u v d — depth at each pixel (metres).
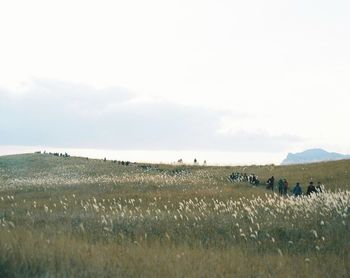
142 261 9.68
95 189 39.34
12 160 93.81
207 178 55.25
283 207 20.50
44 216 19.66
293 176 54.41
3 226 14.27
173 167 81.62
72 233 14.55
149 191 36.31
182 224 17.36
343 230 15.25
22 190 42.31
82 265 8.76
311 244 13.95
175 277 8.63
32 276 7.93
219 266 9.65
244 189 39.56
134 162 92.44
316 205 20.62
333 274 9.98
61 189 41.03
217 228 16.84
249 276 9.26
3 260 8.39
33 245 10.06
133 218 18.50
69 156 105.00
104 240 13.66
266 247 13.74
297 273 9.86
